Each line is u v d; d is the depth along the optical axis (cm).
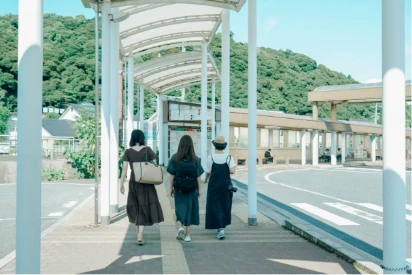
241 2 919
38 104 308
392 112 348
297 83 6956
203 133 1641
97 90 786
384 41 353
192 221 657
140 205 627
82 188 1570
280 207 1113
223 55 1178
